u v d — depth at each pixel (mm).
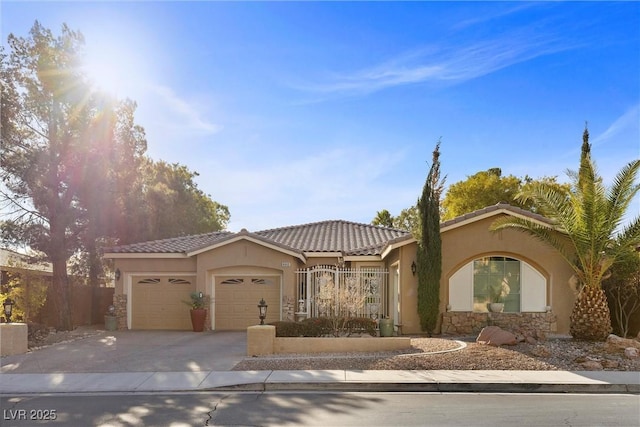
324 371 12500
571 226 15883
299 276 22844
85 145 23125
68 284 23688
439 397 10508
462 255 19578
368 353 15000
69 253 24109
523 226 16750
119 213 26875
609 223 15359
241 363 13578
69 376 12453
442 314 19297
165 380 11906
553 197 16078
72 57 22766
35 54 22516
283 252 22438
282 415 9023
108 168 24359
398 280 20547
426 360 13297
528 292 19578
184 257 23156
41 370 13250
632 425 8359
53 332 21312
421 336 19141
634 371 12625
